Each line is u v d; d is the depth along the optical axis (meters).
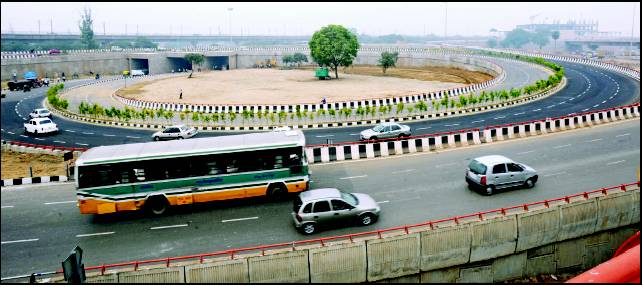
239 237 19.81
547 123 37.09
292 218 21.55
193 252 18.67
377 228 19.95
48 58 102.56
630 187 22.11
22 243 19.97
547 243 20.12
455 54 112.25
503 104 52.03
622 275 7.37
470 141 33.94
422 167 28.64
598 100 52.22
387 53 98.31
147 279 16.30
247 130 44.28
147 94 71.94
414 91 66.62
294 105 52.28
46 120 44.22
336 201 19.83
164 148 22.73
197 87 79.38
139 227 21.34
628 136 34.50
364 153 31.48
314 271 17.27
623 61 139.38
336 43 85.19
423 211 21.62
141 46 180.62
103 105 61.72
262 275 16.94
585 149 31.38
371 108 50.12
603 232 21.22
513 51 130.62
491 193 23.42
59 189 27.19
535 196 22.88
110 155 22.00
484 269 19.27
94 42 158.25
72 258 12.57
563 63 100.00
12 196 26.03
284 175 23.14
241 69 122.56
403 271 18.17
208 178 22.50
